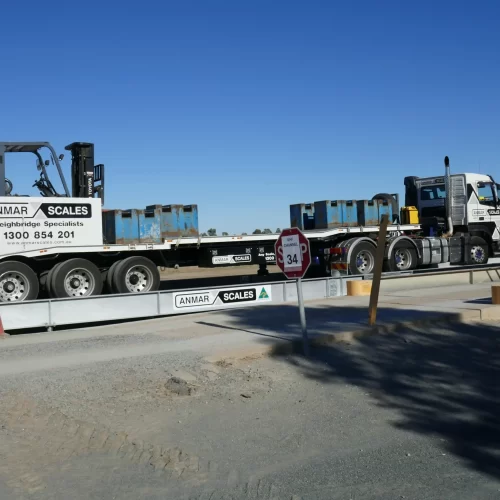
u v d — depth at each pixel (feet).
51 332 40.63
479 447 19.77
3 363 29.84
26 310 40.98
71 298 42.75
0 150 50.52
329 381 27.25
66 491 16.79
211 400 24.43
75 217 50.39
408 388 26.35
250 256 58.70
